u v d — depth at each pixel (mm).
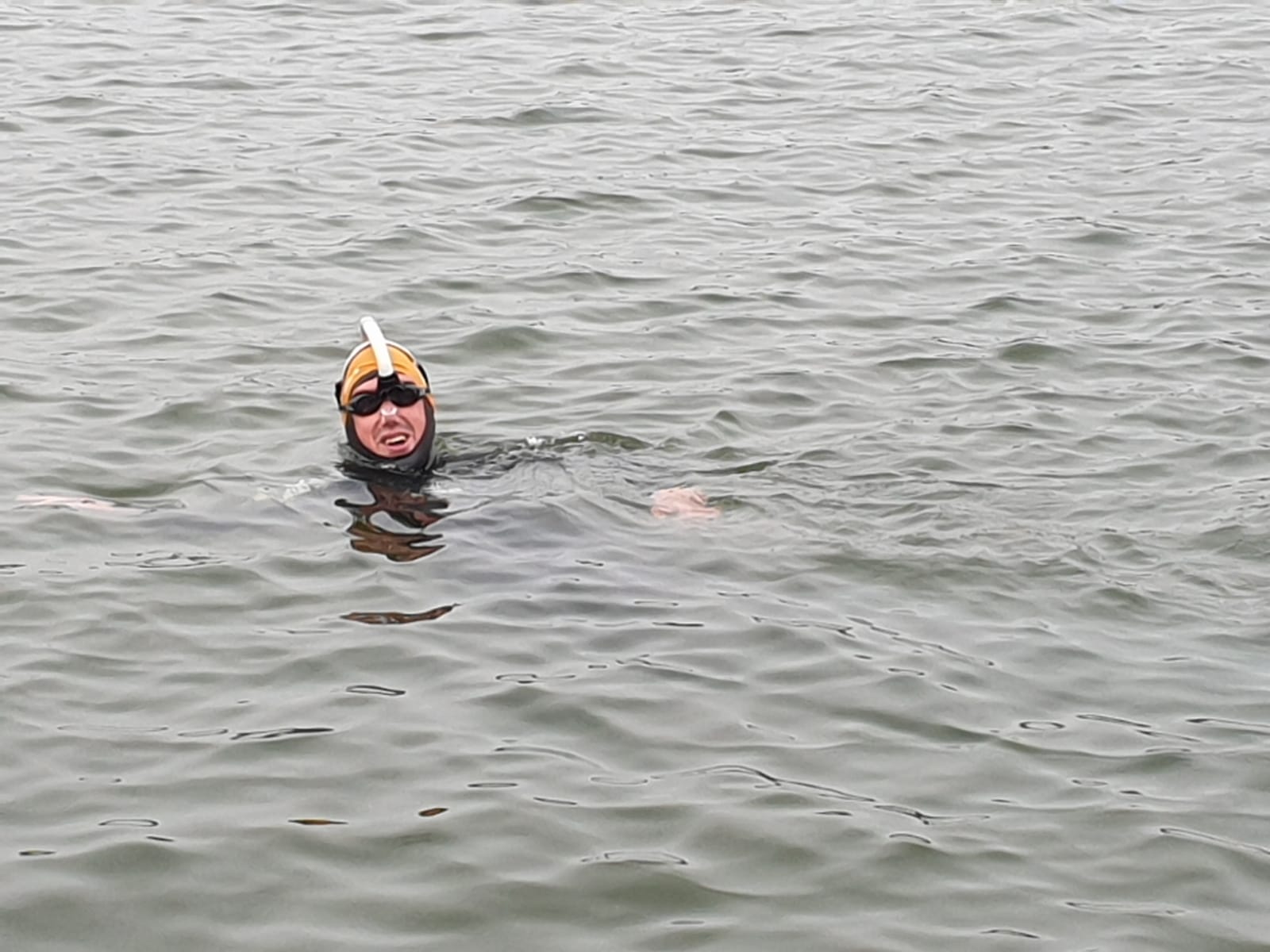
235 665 7059
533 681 6938
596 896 5664
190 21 19781
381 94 16938
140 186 13953
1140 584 7719
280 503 8508
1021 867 5828
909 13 20844
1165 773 6363
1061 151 15469
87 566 7828
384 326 11203
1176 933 5500
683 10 20922
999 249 12922
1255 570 7844
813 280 12227
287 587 7680
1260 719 6699
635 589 7684
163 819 6047
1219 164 15055
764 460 9141
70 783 6250
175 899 5633
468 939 5461
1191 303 11805
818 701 6824
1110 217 13695
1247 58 18812
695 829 6012
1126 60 18734
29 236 12672
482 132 15766
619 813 6098
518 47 18922
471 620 7410
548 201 13852
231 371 10367
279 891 5680
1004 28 20141
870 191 14297
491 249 12758
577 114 16359
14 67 17500
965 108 16828
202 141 15227
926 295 11977
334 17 20156
